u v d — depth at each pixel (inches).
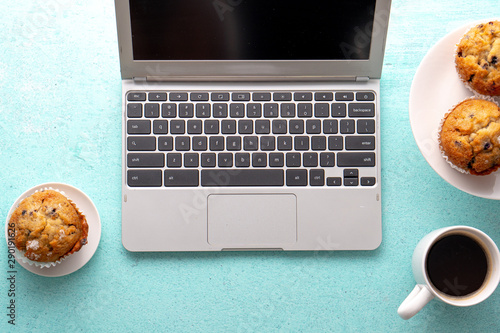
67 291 31.0
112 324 31.0
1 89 31.9
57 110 31.9
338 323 31.1
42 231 28.0
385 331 31.1
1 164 31.6
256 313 31.1
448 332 31.1
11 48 32.0
